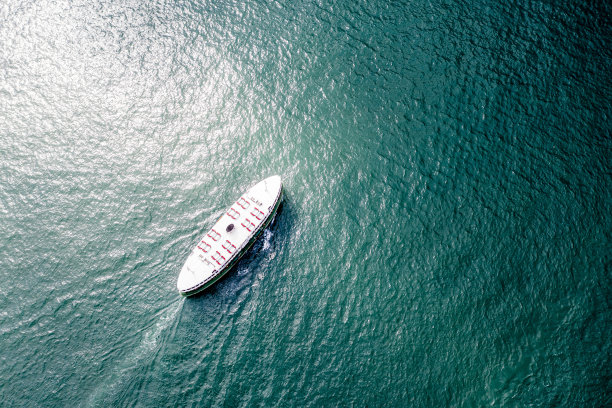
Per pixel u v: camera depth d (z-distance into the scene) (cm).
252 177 9431
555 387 7438
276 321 8181
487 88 9938
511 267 8338
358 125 9788
